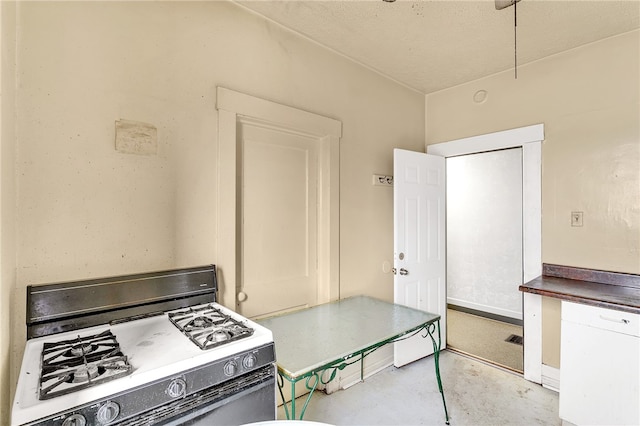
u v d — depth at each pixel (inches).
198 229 69.0
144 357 42.3
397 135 117.5
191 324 53.9
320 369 54.4
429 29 85.4
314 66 91.4
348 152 100.9
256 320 76.4
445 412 81.0
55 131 53.2
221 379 43.3
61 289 52.3
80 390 34.3
